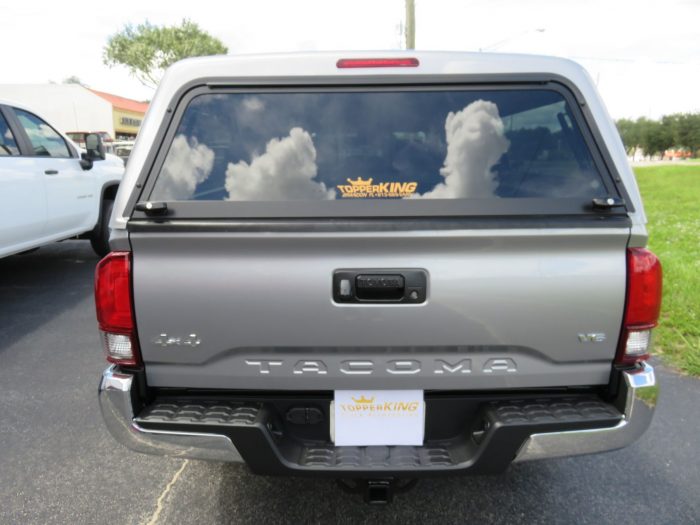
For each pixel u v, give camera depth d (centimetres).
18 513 256
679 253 744
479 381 203
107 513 256
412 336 196
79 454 304
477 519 252
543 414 199
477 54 216
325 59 213
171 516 254
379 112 214
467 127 213
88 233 727
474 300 194
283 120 213
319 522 250
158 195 203
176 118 211
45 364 424
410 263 192
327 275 193
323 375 201
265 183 207
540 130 213
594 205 195
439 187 207
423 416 206
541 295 195
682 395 376
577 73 216
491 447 196
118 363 203
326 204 198
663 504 262
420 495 268
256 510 258
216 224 189
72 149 656
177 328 197
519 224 190
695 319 495
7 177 520
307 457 203
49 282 652
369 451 205
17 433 326
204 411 202
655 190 1777
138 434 198
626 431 199
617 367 203
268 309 195
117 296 196
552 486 276
